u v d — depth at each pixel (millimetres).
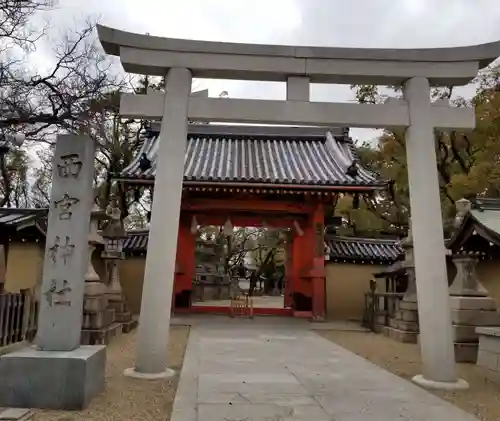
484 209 12398
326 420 5285
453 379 7289
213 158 20656
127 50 8047
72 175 6457
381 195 25406
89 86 15922
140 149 21078
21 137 12219
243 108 8109
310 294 19500
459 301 10523
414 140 8117
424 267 7684
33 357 5582
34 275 13758
